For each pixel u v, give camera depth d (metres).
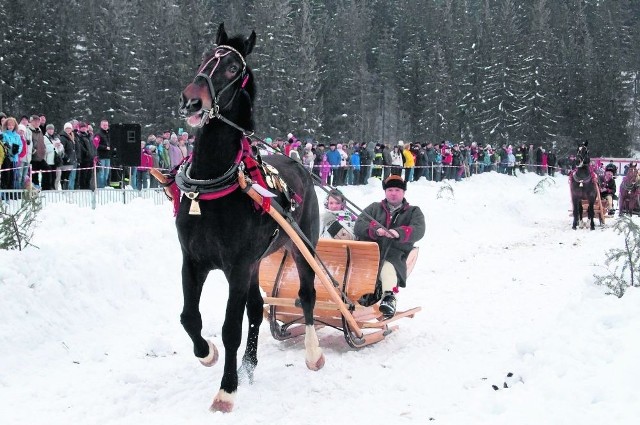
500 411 4.77
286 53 41.09
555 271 10.84
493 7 73.38
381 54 58.94
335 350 6.68
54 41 35.41
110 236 9.20
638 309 5.88
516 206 21.98
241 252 5.12
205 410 4.98
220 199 5.00
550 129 54.84
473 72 56.28
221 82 5.00
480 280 10.16
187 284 5.23
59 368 6.00
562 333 5.77
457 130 52.91
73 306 7.27
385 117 58.78
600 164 34.81
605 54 66.12
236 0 51.41
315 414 4.92
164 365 6.09
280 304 6.45
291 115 38.84
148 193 14.03
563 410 4.45
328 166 20.41
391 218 7.32
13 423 4.74
